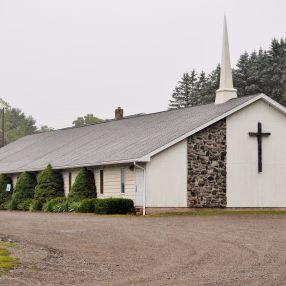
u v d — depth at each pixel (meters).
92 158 36.69
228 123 34.75
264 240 19.25
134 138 37.22
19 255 15.30
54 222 26.05
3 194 45.28
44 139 54.28
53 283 11.84
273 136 36.16
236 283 11.84
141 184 32.28
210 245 18.05
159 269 13.70
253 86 76.31
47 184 39.75
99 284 11.77
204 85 97.25
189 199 33.28
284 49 81.94
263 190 35.62
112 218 29.00
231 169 34.66
